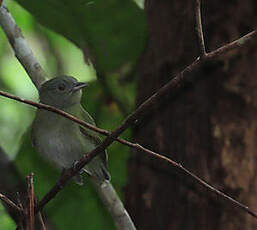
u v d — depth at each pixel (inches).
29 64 384.2
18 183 388.5
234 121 414.3
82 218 518.3
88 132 448.5
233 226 399.2
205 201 406.9
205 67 419.5
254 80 417.4
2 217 574.6
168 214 418.0
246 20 427.8
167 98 430.3
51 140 445.4
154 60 450.3
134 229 365.4
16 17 650.8
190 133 420.5
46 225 451.5
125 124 269.1
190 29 437.7
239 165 406.9
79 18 458.9
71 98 459.2
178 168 275.3
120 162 530.3
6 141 646.5
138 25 460.1
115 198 364.5
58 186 297.7
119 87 523.2
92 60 488.7
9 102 661.3
